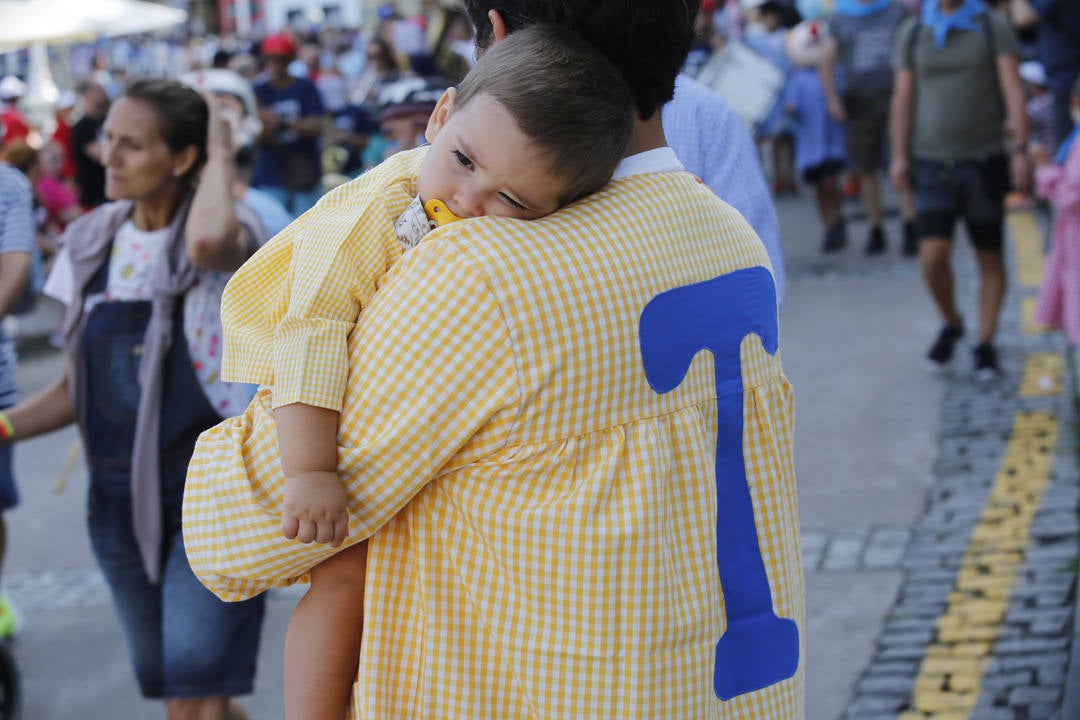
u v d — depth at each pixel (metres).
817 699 3.69
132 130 2.99
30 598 5.34
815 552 4.74
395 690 1.54
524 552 1.46
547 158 1.43
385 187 1.59
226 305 1.68
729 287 1.61
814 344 7.68
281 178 10.25
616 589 1.45
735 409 1.60
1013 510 4.90
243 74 13.01
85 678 4.56
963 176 6.44
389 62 13.76
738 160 2.92
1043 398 6.21
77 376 3.07
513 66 1.45
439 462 1.47
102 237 3.11
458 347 1.44
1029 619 4.00
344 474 1.47
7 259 4.20
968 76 6.38
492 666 1.50
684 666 1.50
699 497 1.53
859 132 9.94
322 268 1.53
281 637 4.67
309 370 1.48
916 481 5.34
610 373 1.47
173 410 2.99
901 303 8.47
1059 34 7.98
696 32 1.65
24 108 16.45
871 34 9.76
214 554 1.52
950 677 3.72
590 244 1.49
